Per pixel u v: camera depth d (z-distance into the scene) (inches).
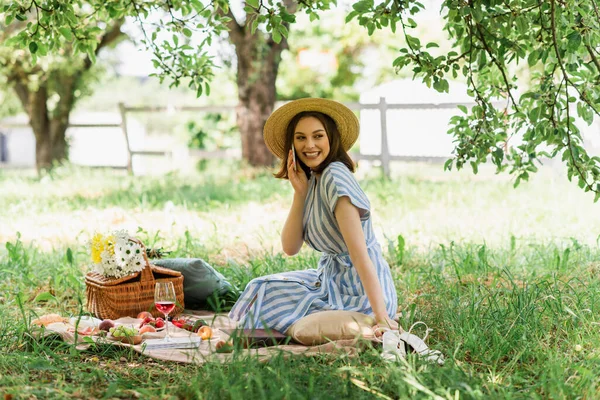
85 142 1133.1
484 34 192.4
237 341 154.0
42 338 182.2
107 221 409.4
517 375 152.9
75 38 237.3
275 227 371.2
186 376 156.5
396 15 185.5
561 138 196.1
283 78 1171.3
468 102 580.4
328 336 173.0
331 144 186.1
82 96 800.3
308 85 1171.9
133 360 174.1
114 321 206.4
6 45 223.6
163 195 510.9
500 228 346.3
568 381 148.1
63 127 769.6
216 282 229.0
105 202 494.3
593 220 347.9
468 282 237.5
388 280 187.9
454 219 375.6
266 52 629.3
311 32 1105.4
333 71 1150.3
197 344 181.6
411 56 193.5
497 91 223.3
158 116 1534.2
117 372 161.5
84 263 297.1
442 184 515.5
